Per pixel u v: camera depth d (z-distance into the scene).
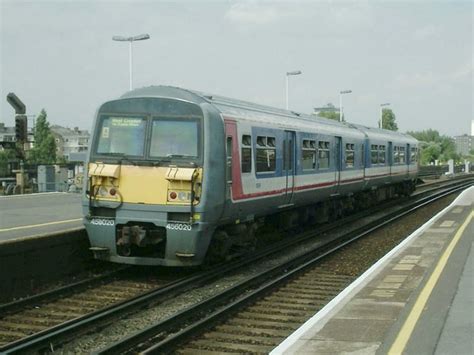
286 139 16.86
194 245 12.15
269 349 8.19
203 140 12.23
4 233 16.33
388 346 6.82
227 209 13.00
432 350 6.63
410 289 10.00
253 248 15.59
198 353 8.00
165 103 12.56
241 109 14.41
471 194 34.09
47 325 9.34
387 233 20.94
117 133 12.70
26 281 11.53
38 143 93.62
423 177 63.81
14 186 33.06
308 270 14.20
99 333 8.94
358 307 8.77
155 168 12.25
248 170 14.11
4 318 9.63
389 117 103.00
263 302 11.01
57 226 17.95
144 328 8.72
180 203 12.04
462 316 8.04
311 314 10.23
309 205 20.70
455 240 15.61
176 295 11.48
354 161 24.22
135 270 13.75
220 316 9.55
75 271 13.01
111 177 12.39
